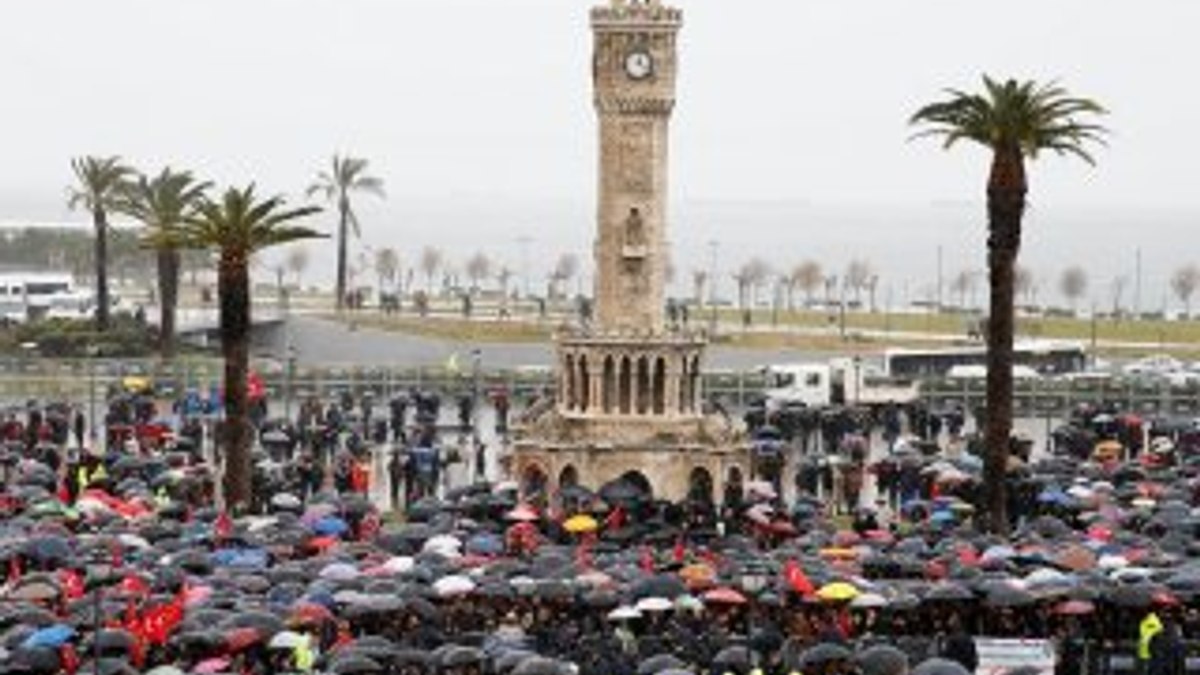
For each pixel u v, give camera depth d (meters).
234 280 155.12
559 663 90.19
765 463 175.50
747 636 101.31
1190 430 193.25
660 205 177.00
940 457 172.50
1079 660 99.56
